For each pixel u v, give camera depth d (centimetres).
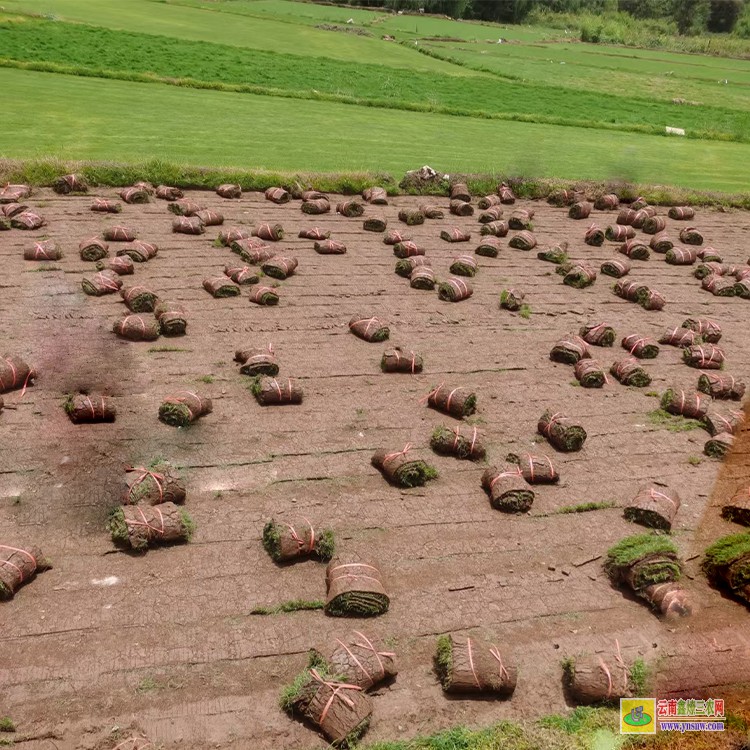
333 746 689
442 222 2169
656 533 993
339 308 1563
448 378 1341
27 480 971
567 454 1157
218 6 7362
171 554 891
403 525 972
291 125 2986
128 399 1163
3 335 1297
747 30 10488
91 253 1622
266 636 795
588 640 818
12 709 693
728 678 743
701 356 1466
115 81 3412
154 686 730
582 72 6275
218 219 1920
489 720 725
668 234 2316
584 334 1530
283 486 1021
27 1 5731
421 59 5800
